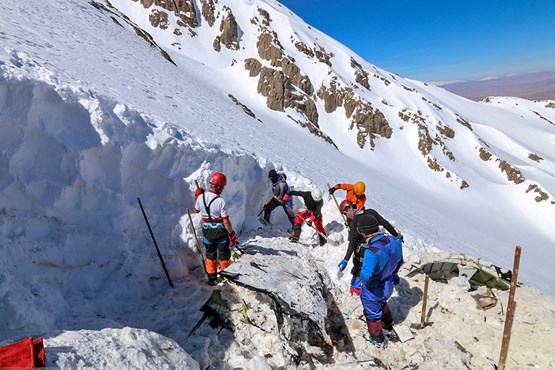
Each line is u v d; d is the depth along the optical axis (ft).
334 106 277.64
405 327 16.11
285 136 110.52
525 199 229.04
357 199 23.06
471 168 262.06
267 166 28.40
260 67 248.32
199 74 208.64
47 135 13.93
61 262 13.82
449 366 14.52
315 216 24.93
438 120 294.46
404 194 143.13
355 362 14.47
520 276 85.71
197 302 15.70
